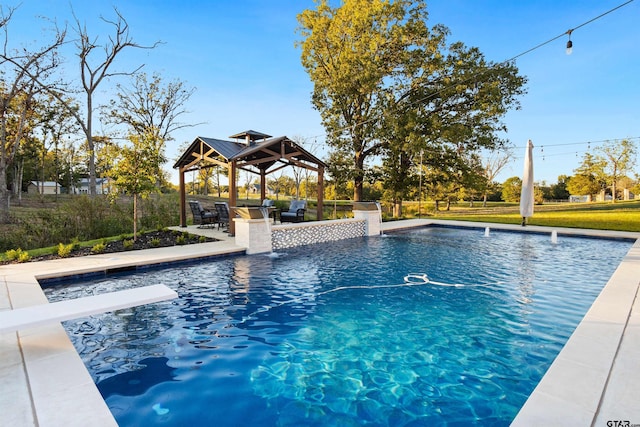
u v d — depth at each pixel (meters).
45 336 3.56
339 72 18.81
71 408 2.34
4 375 2.77
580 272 7.21
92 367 3.38
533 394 2.45
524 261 8.32
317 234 11.23
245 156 11.45
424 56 18.42
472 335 4.15
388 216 20.45
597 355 3.07
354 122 20.45
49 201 23.52
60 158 28.34
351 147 20.45
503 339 4.03
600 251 9.63
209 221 12.58
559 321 4.56
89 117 18.41
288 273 7.12
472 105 18.56
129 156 9.48
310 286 6.20
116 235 12.02
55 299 5.41
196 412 2.70
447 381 3.17
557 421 2.14
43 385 2.62
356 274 7.05
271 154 12.20
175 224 14.81
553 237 11.37
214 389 3.02
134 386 3.06
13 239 10.34
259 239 9.26
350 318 4.71
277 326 4.44
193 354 3.67
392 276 6.90
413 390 3.03
